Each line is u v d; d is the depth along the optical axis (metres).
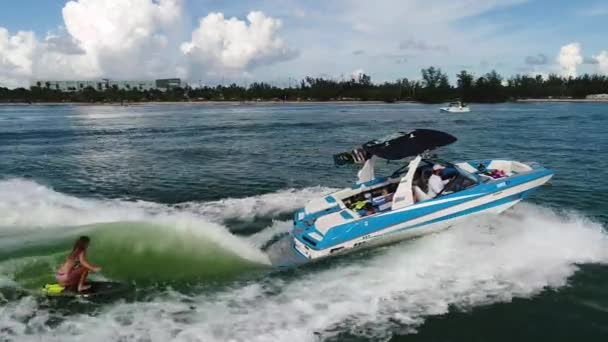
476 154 23.66
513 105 101.50
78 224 11.32
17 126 50.88
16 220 11.65
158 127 47.44
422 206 9.92
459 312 7.27
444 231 10.26
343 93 156.25
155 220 10.88
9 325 6.79
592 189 14.89
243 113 81.38
